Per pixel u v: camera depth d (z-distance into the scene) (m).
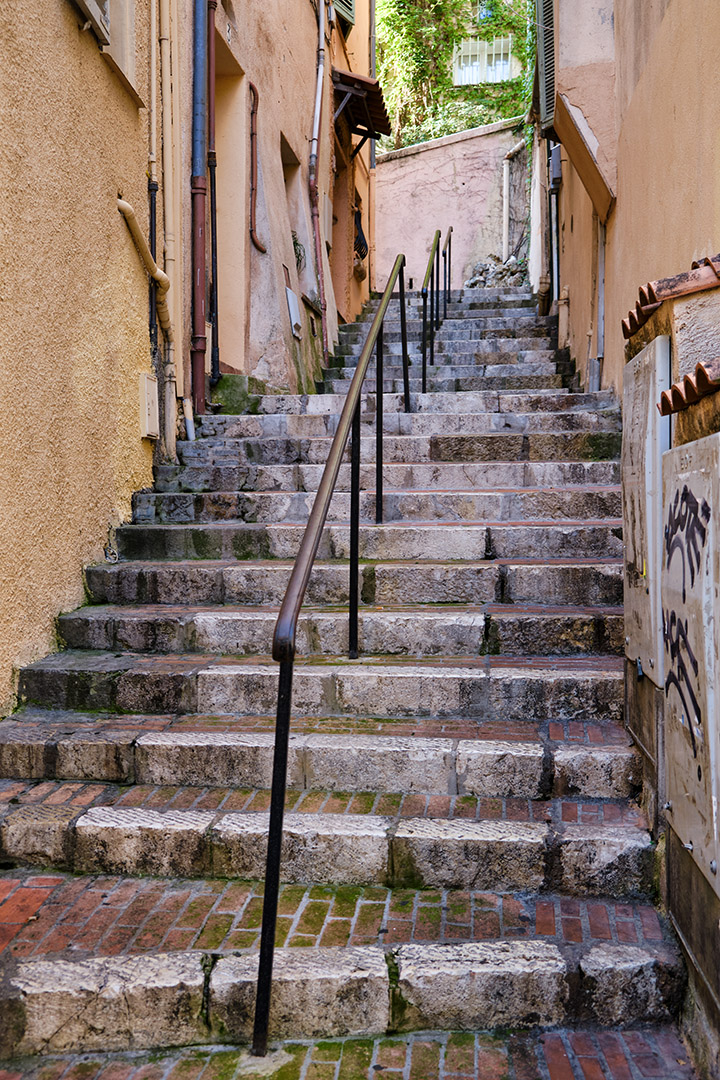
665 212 4.04
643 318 2.55
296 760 2.85
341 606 3.77
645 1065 2.03
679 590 2.08
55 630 3.64
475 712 3.10
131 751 2.94
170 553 4.29
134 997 2.14
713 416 1.87
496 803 2.72
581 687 3.05
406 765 2.81
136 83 4.62
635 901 2.46
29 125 3.41
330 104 10.60
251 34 7.06
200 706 3.26
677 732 2.14
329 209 10.33
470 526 4.02
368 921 2.37
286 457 5.19
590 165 5.77
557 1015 2.16
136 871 2.65
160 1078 2.04
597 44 5.60
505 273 15.61
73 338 3.85
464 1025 2.16
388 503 4.36
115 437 4.38
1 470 3.20
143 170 4.84
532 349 8.83
